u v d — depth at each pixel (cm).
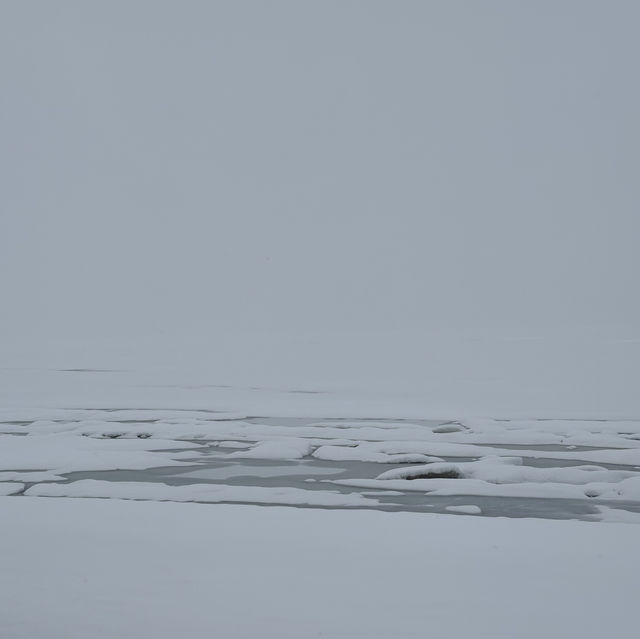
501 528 898
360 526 905
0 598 652
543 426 1989
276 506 1123
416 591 667
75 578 703
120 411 2447
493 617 608
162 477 1385
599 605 635
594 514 1070
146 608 627
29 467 1477
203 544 819
